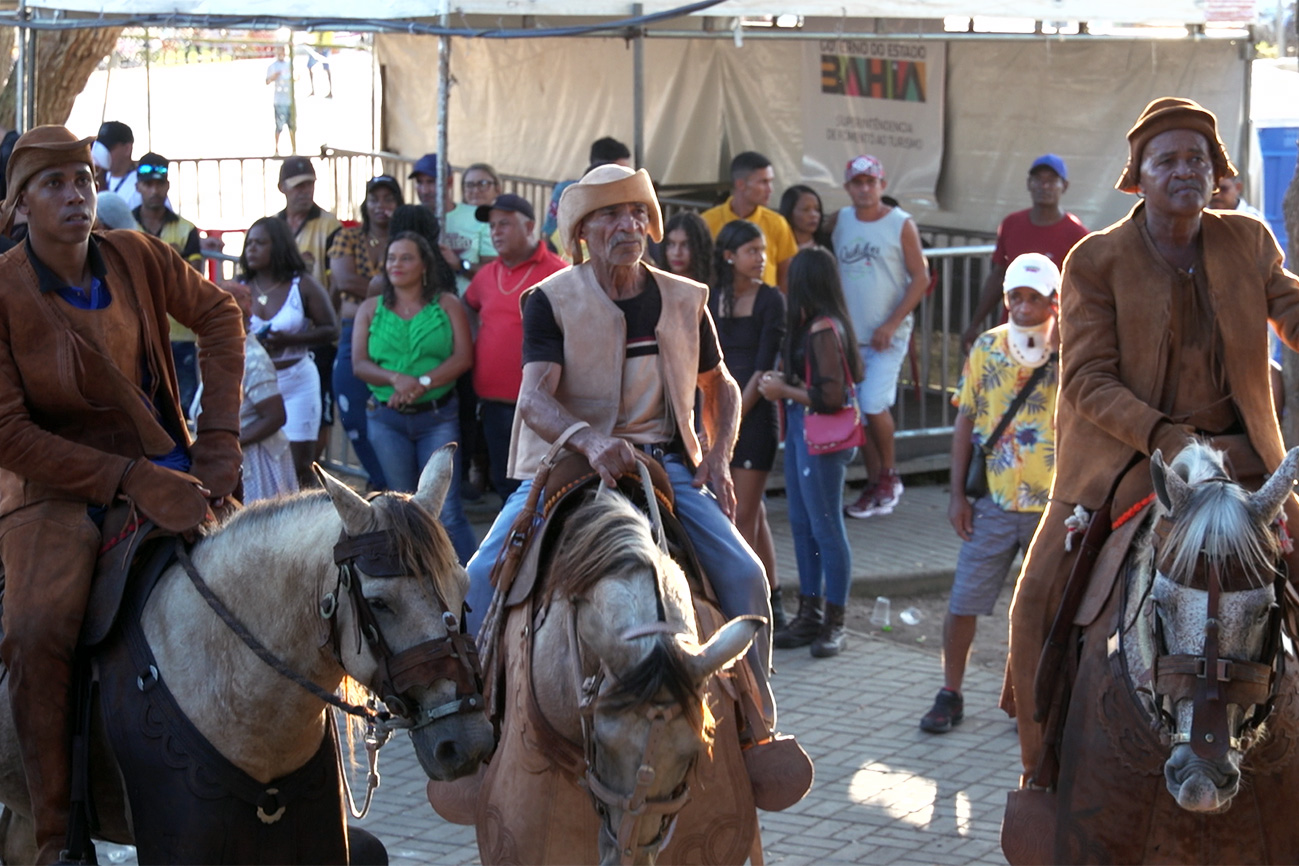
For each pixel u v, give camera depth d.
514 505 4.52
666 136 13.35
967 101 12.62
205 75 27.41
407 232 8.20
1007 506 6.64
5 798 4.45
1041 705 4.41
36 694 4.04
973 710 7.19
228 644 3.91
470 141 15.28
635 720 3.38
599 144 9.98
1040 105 12.27
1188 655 3.72
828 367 7.62
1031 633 4.54
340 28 9.11
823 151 12.88
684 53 13.21
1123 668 4.09
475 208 10.15
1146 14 9.70
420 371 8.12
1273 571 3.72
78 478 4.09
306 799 4.06
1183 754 3.68
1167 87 11.83
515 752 4.03
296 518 3.91
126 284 4.34
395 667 3.54
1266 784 3.95
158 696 3.95
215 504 4.34
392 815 6.04
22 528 4.17
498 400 8.33
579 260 4.59
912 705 7.23
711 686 4.03
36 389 4.17
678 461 4.51
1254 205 12.02
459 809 4.56
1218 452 3.95
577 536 3.80
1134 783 4.03
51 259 4.20
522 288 8.31
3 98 14.61
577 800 3.93
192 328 4.58
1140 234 4.45
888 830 5.86
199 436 4.45
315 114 23.17
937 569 9.02
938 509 10.39
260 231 8.62
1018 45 12.28
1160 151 4.34
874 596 8.88
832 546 7.82
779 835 5.81
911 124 12.76
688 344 4.50
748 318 7.89
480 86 15.05
